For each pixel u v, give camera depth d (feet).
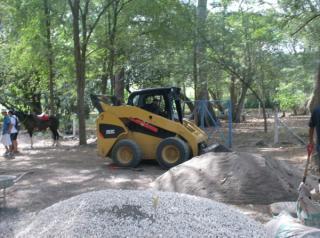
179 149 41.63
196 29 77.36
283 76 98.78
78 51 67.05
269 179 27.71
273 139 68.59
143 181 35.35
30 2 72.38
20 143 72.74
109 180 36.01
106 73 82.17
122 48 79.41
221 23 81.20
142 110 43.80
